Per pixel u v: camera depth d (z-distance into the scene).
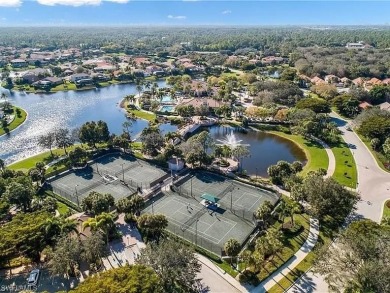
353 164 121.31
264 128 166.62
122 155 133.88
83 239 75.94
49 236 72.50
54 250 71.56
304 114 157.88
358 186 105.69
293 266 72.31
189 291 64.31
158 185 109.44
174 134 145.38
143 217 82.12
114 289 52.50
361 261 60.28
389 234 65.81
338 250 67.12
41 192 106.62
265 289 66.44
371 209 92.88
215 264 74.19
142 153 135.25
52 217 78.06
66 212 93.44
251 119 176.38
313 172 106.06
